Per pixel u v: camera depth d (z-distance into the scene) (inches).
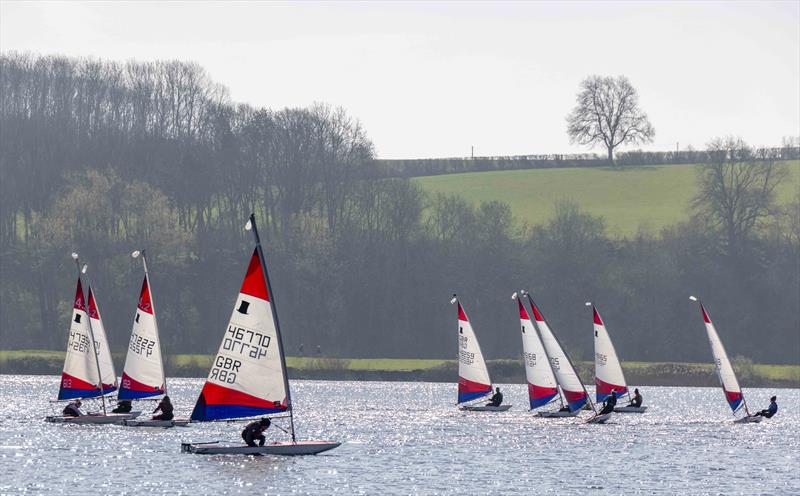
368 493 7682.1
